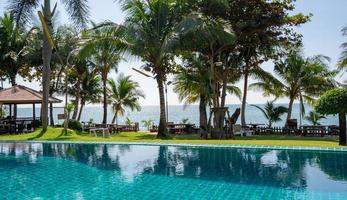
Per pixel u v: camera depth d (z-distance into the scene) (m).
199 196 8.26
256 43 25.25
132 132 31.30
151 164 12.45
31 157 14.30
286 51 28.52
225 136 22.47
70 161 13.36
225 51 25.67
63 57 32.56
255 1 23.66
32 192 8.88
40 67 35.69
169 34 19.94
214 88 23.75
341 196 7.98
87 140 18.42
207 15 23.05
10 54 31.16
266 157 13.21
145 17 21.50
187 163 12.49
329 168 11.20
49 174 11.05
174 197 8.22
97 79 38.84
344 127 15.76
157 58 21.48
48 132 21.16
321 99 16.03
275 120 32.38
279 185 9.12
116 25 21.34
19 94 25.03
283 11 24.52
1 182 9.98
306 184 9.19
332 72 30.56
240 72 27.97
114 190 8.97
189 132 29.80
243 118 29.77
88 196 8.45
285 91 32.59
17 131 25.09
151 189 9.01
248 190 8.70
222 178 10.05
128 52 21.72
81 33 22.50
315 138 23.11
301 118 33.44
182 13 22.66
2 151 15.86
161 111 22.73
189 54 23.94
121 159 13.57
